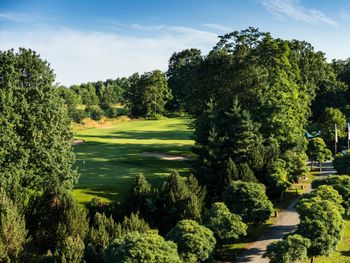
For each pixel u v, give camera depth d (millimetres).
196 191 37594
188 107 67500
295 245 27250
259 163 45625
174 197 34625
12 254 26484
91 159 63938
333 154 73500
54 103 40719
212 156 46188
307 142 57750
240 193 35750
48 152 39500
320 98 103000
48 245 30656
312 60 78688
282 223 39344
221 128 48406
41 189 38781
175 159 63812
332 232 29406
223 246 34031
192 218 33156
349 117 90375
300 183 54031
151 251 23234
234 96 56094
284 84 56125
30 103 39406
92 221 33031
